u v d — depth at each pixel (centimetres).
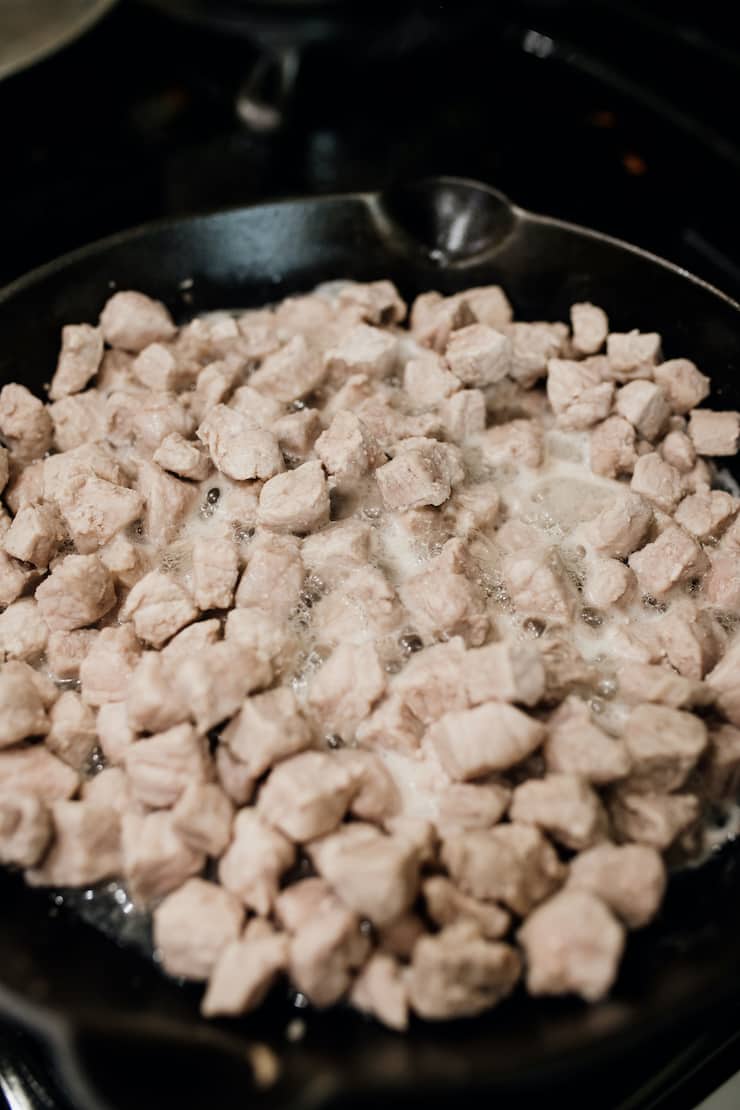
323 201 49
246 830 36
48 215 57
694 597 43
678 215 56
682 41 59
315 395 48
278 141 61
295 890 35
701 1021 36
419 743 38
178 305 51
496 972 33
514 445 45
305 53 61
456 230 50
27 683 38
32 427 45
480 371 47
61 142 60
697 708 39
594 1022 32
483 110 62
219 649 37
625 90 60
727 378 46
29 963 33
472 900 34
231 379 47
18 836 35
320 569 42
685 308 47
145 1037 31
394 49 61
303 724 37
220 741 38
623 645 41
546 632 41
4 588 42
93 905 37
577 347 48
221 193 60
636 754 36
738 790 38
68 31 58
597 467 46
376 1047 32
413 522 42
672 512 44
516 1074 30
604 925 33
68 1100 35
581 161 59
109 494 42
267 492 42
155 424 45
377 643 41
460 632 40
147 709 37
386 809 37
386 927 34
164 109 63
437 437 45
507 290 50
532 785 36
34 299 47
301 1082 30
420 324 49
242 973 33
